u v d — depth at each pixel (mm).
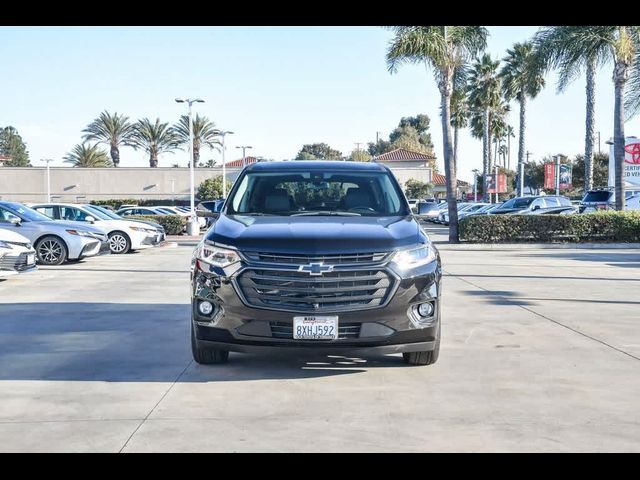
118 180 62406
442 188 92625
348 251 5984
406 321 6102
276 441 4836
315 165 7973
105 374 6574
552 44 25703
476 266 17266
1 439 4875
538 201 34031
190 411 5469
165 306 10648
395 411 5477
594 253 22031
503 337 8297
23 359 7172
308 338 5941
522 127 49156
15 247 12945
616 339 8203
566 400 5770
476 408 5551
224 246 6172
